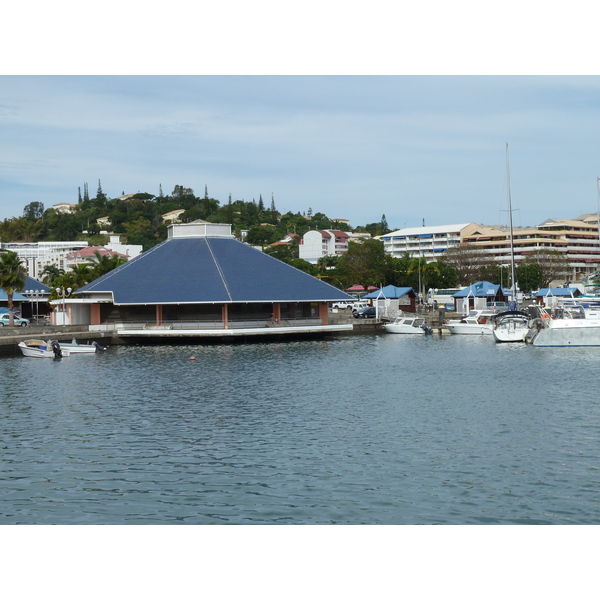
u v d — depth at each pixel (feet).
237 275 326.65
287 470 101.55
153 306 326.03
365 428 127.24
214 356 255.50
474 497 89.15
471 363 227.20
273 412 143.43
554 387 172.45
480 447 112.47
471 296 443.32
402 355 256.11
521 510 84.74
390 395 163.32
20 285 339.16
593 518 82.17
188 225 358.43
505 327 305.53
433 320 390.83
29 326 336.49
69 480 98.02
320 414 140.77
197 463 105.70
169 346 297.12
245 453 110.93
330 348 286.46
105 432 126.31
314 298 323.98
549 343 276.41
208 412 143.95
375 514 84.28
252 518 83.61
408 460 105.70
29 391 173.27
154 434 124.47
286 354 261.85
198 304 323.16
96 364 232.32
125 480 97.86
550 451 109.29
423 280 598.75
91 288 314.35
